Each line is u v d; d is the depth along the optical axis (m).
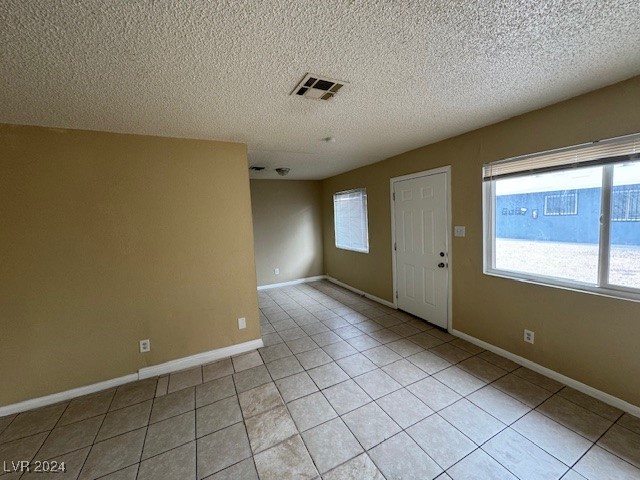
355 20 1.07
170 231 2.46
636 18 1.11
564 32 1.20
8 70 1.29
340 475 1.42
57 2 0.91
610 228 1.81
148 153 2.35
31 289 2.04
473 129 2.54
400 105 1.94
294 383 2.24
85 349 2.21
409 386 2.12
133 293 2.35
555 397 1.92
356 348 2.79
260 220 5.35
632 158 1.65
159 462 1.55
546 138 2.04
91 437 1.75
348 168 4.51
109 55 1.22
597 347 1.88
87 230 2.18
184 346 2.56
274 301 4.54
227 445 1.64
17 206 1.98
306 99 1.79
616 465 1.41
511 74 1.55
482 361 2.43
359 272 4.70
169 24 1.04
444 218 2.96
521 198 2.31
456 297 2.92
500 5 1.03
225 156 2.67
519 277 2.36
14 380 2.02
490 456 1.49
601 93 1.74
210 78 1.47
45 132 2.04
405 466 1.45
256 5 0.97
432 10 1.03
